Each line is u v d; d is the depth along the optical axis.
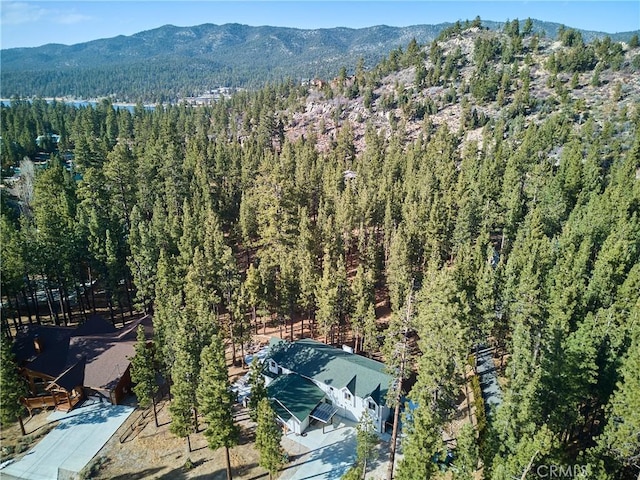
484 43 185.12
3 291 56.72
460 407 45.69
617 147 100.06
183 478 38.78
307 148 124.56
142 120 167.25
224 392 35.66
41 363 48.47
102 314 67.38
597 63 163.38
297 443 42.47
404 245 61.28
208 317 43.91
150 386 42.81
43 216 61.34
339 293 55.19
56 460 40.88
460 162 119.56
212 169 101.06
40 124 180.38
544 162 86.19
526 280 47.03
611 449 30.80
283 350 51.25
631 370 31.23
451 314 30.88
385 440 42.88
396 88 181.00
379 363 48.62
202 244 64.94
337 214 78.44
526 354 35.41
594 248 63.03
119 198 82.00
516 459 27.53
